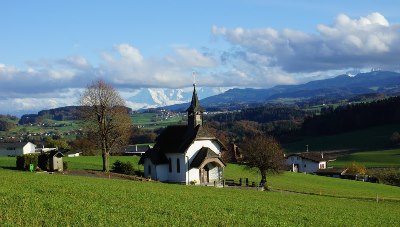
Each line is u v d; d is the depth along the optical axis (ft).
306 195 253.65
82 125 307.58
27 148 531.09
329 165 546.26
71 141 650.84
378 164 541.75
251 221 129.90
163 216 122.62
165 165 290.97
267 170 318.24
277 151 315.17
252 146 320.91
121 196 155.02
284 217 148.46
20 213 105.60
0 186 157.28
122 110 310.86
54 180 198.59
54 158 280.10
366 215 178.60
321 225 139.85
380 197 287.89
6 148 527.81
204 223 118.11
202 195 191.11
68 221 101.40
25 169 276.21
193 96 293.64
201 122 292.40
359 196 285.43
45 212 109.19
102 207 125.49
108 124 304.71
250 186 286.46
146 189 193.06
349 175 479.00
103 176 272.31
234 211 148.05
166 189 205.67
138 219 113.19
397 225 158.30
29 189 154.20
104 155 304.50
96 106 302.45
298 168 528.22
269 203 185.57
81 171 287.48
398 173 472.44
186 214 130.00
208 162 280.92
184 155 280.31
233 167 417.49
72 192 153.99
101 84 305.32
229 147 487.61
